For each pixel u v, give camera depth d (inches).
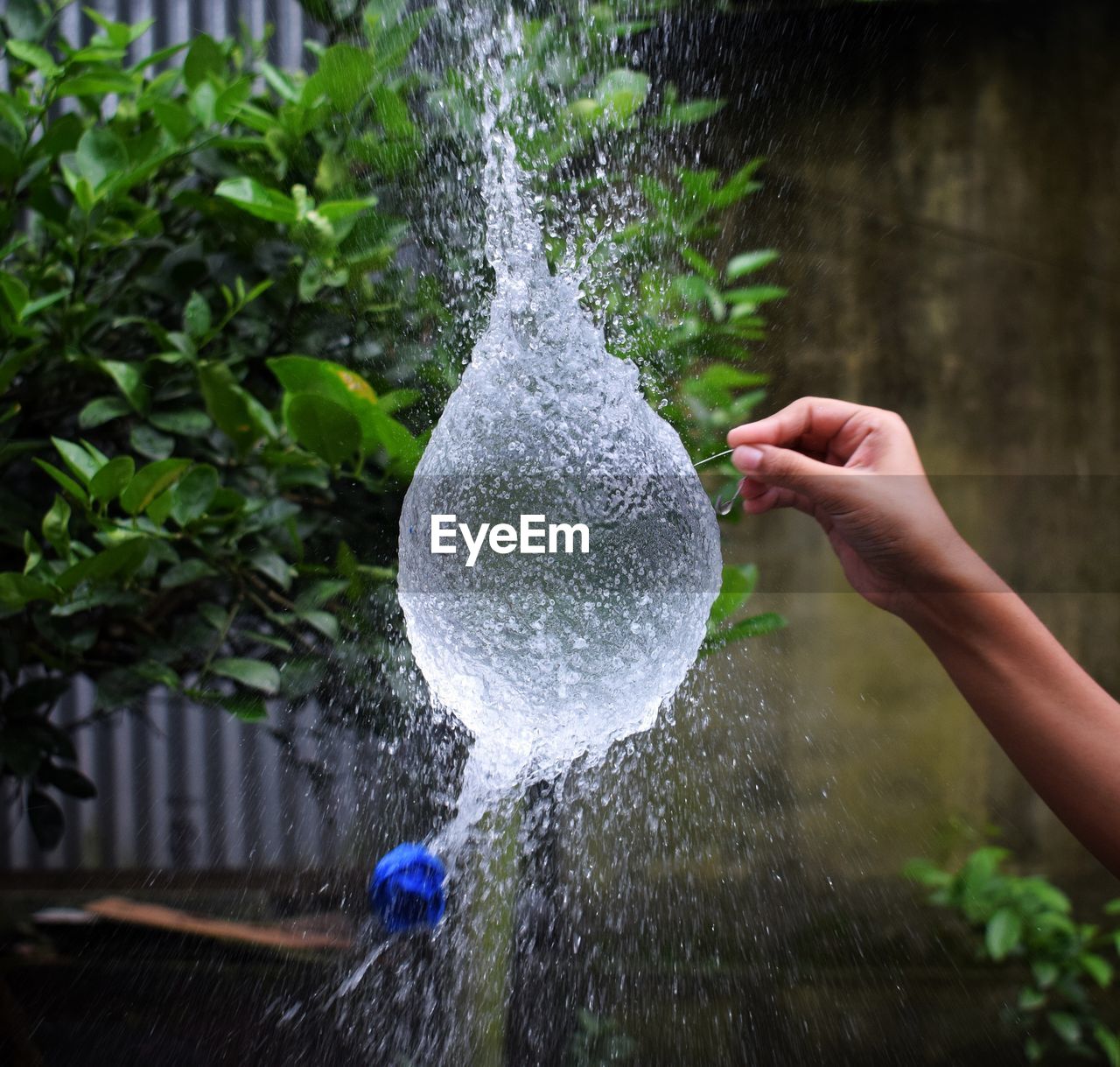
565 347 37.7
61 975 47.6
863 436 40.4
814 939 53.4
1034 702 37.7
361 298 42.4
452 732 42.0
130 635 41.1
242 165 42.4
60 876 51.9
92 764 53.4
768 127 52.7
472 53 43.0
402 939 42.3
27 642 40.3
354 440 39.1
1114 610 59.7
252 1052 43.9
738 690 53.1
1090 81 59.9
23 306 38.6
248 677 38.9
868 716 56.5
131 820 52.7
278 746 52.4
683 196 42.7
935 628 38.8
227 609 41.3
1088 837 37.4
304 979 45.8
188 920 49.3
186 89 42.6
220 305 42.4
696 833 50.2
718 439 42.9
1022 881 54.2
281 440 40.3
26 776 40.1
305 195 40.4
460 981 41.3
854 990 52.8
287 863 51.0
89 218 39.9
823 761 55.7
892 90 57.7
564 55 43.3
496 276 40.2
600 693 36.2
